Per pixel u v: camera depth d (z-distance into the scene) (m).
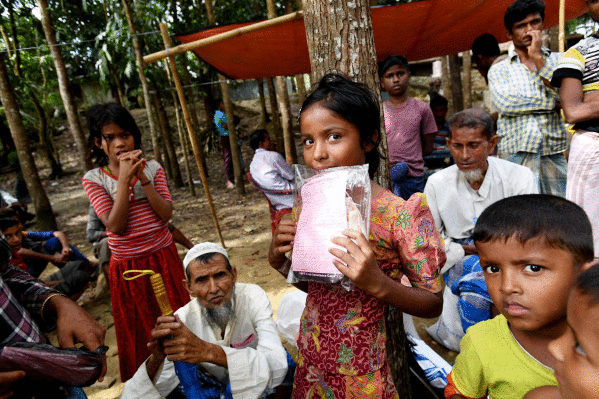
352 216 1.11
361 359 1.26
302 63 5.29
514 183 2.53
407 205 1.23
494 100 3.22
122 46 7.55
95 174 2.51
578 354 0.65
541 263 1.04
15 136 6.44
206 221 7.07
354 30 1.67
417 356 2.37
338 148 1.18
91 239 4.45
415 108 3.95
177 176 10.20
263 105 13.98
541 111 2.99
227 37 3.14
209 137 11.53
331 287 1.28
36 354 1.02
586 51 2.08
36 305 1.32
